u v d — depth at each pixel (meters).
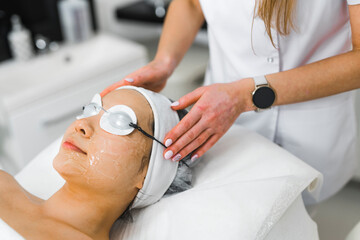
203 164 0.97
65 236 0.77
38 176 1.02
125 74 1.92
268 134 1.12
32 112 1.65
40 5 1.90
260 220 0.81
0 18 1.81
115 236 0.89
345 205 1.80
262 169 0.93
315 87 0.88
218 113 0.84
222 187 0.88
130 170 0.81
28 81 1.82
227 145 1.00
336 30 0.96
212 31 1.06
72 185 0.83
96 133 0.82
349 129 1.12
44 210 0.84
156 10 2.18
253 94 0.87
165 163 0.84
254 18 0.92
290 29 0.93
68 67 1.94
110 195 0.82
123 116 0.82
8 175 0.92
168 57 1.07
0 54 1.83
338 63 0.86
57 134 1.78
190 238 0.81
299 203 0.93
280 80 0.88
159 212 0.87
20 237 0.73
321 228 1.67
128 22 2.23
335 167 1.14
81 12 1.95
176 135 0.81
